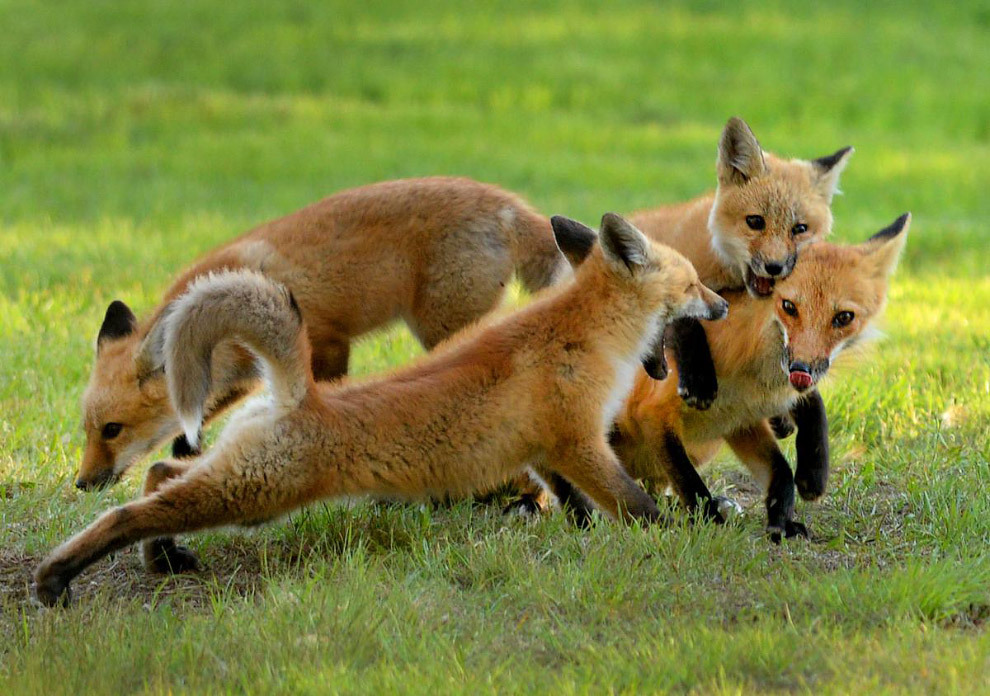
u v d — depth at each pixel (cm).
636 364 1033
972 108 4453
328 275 1309
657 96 4488
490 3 5756
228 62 4691
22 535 1039
